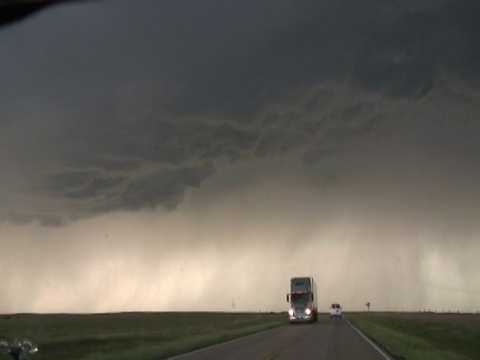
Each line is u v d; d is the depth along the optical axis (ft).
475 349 126.00
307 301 243.19
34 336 178.70
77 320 392.68
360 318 355.97
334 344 116.47
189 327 243.81
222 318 422.82
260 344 118.52
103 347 122.01
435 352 98.84
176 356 92.43
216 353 97.04
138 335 176.86
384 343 115.44
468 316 423.23
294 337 142.92
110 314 580.71
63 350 113.91
